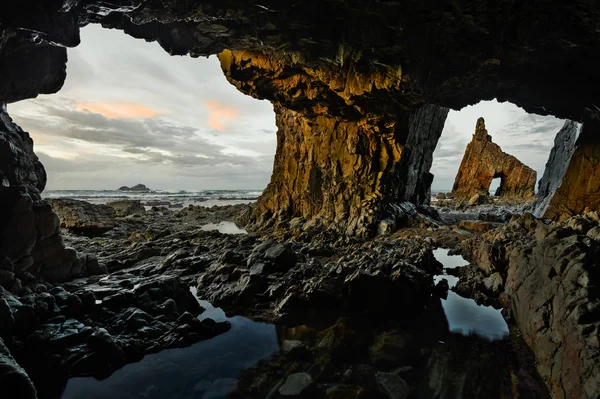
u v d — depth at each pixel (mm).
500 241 10883
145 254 11625
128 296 7109
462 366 5559
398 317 7613
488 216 20703
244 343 6238
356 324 7105
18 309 5348
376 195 16641
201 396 4660
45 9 5426
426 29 8055
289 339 6414
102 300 6902
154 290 7344
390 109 13062
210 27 7855
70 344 5387
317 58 9477
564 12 6910
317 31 7918
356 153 16641
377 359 5719
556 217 16312
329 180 17656
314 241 15055
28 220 6742
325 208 17797
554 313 5426
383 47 8445
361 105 12891
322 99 13922
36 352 5090
